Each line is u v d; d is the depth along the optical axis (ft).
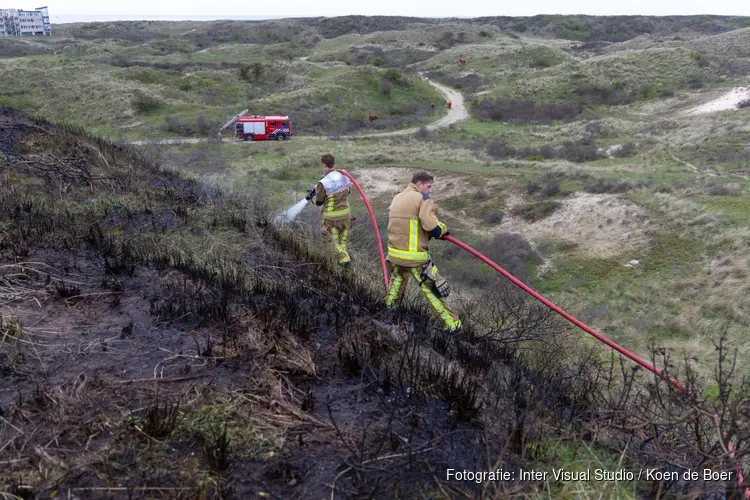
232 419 9.61
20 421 8.93
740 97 136.98
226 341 12.29
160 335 12.42
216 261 18.78
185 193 28.04
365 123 159.94
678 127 113.50
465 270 47.65
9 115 33.73
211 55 304.91
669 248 48.42
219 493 7.80
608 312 39.11
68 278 15.14
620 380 17.10
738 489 8.45
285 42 372.17
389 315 16.02
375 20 452.35
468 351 14.53
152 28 452.35
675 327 35.29
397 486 8.45
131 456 8.34
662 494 9.29
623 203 58.90
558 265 50.44
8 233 17.69
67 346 11.55
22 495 7.36
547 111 158.71
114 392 10.03
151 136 139.74
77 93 170.71
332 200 22.39
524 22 429.38
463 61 254.06
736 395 10.60
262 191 54.34
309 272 19.88
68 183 25.17
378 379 11.32
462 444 9.78
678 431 11.15
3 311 12.64
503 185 73.61
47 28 455.22
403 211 15.08
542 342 17.52
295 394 10.82
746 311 36.01
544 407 11.43
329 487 8.30
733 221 49.78
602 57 197.26
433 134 139.33
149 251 18.61
